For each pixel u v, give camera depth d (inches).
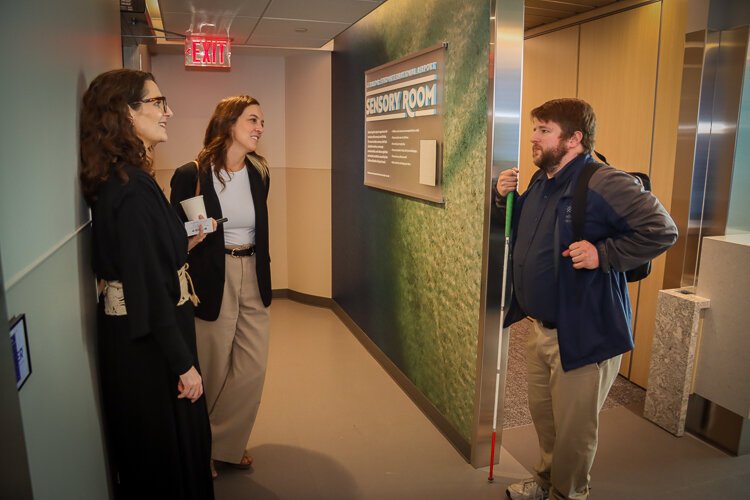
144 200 61.9
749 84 106.1
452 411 116.0
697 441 115.8
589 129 80.7
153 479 67.9
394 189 138.4
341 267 196.5
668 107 126.8
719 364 109.9
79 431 56.6
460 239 107.7
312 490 100.3
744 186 110.7
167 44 179.9
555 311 82.0
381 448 114.6
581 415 81.3
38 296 45.5
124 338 64.3
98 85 62.4
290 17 141.6
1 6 39.0
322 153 201.9
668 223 73.6
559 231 80.4
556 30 161.8
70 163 57.9
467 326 107.3
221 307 97.7
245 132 92.6
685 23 121.1
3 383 33.4
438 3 112.2
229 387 101.6
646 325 137.6
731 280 106.7
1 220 37.2
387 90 139.9
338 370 154.5
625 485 100.8
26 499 36.2
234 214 96.2
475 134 99.6
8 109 39.7
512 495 96.2
